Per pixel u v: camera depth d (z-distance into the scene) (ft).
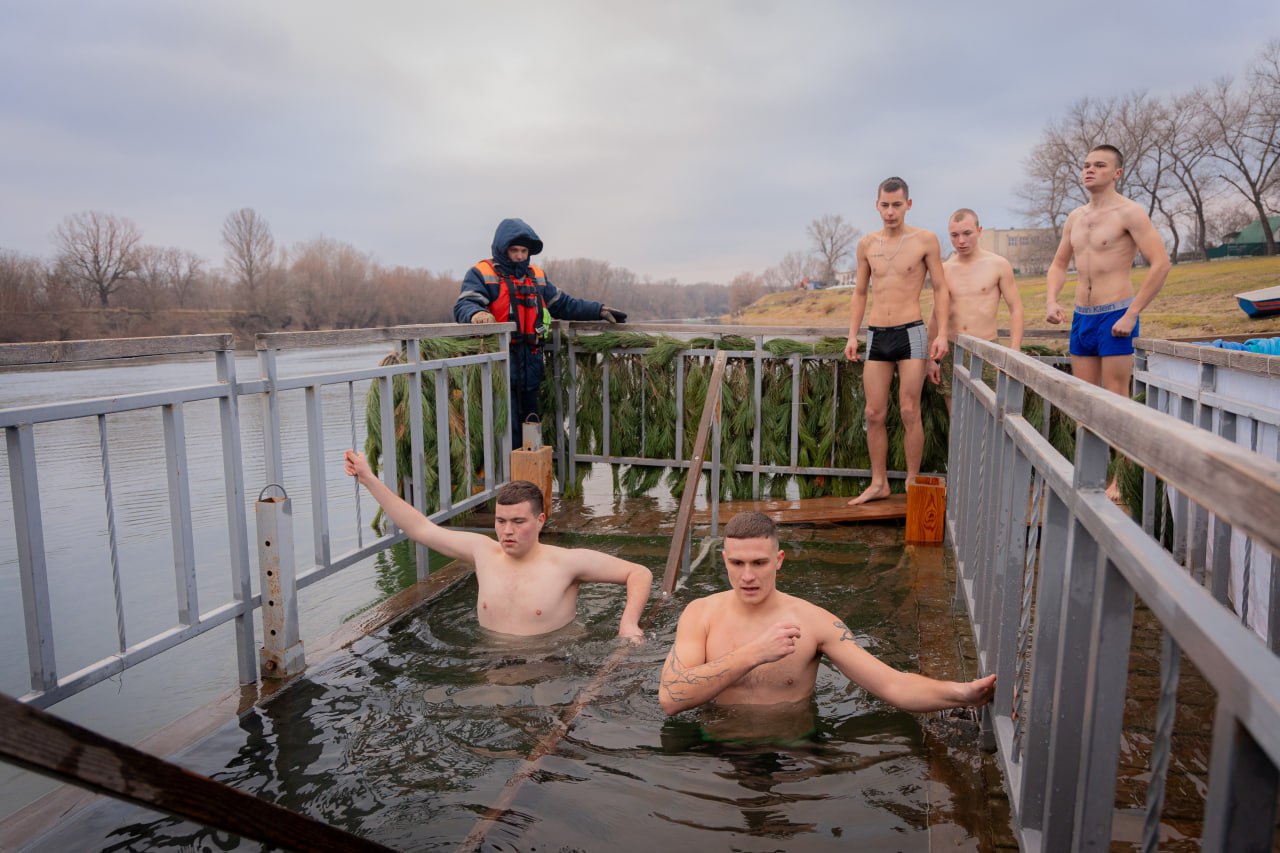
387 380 13.57
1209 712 8.55
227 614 9.72
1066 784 5.00
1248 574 11.14
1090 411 4.38
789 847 6.43
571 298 21.93
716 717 8.70
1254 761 2.52
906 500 18.97
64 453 28.94
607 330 21.81
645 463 21.85
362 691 9.59
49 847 6.66
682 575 14.53
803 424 21.15
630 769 7.63
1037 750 5.81
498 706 9.06
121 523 19.20
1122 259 17.17
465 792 7.31
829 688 9.41
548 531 17.84
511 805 7.06
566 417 22.50
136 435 33.14
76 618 13.21
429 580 14.19
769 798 7.15
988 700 7.91
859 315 19.48
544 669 10.08
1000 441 8.78
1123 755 7.68
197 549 17.31
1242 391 12.03
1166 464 3.05
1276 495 2.08
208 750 8.21
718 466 17.17
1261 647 2.54
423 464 14.82
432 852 6.39
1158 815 3.43
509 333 18.84
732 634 9.11
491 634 11.39
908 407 18.71
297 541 18.69
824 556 15.74
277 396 10.62
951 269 20.52
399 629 11.71
